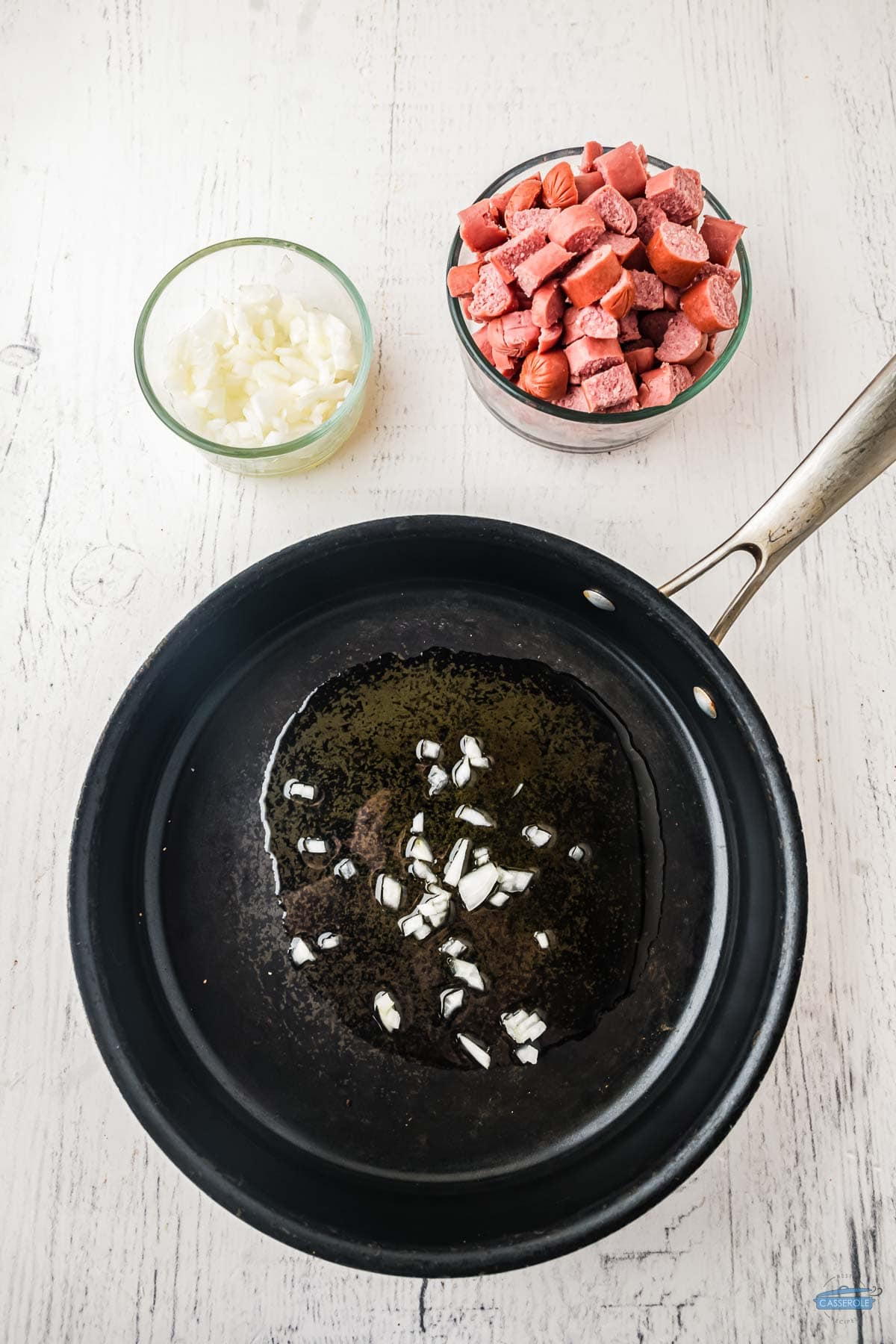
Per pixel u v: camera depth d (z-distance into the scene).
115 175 0.77
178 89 0.77
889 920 0.72
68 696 0.74
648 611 0.66
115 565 0.74
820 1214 0.70
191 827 0.71
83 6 0.78
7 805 0.73
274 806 0.71
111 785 0.66
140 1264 0.69
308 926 0.70
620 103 0.77
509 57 0.77
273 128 0.77
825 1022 0.71
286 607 0.71
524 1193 0.67
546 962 0.70
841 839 0.72
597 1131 0.68
